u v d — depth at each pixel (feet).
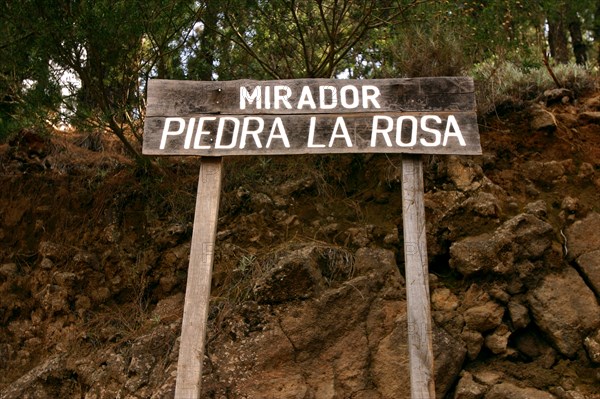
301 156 25.05
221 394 18.79
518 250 20.92
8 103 28.55
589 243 21.27
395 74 26.03
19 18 22.70
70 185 26.23
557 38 38.86
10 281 24.13
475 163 23.39
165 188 25.18
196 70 26.73
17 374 21.94
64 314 22.66
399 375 19.04
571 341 19.56
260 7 26.22
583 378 19.13
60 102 23.73
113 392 19.74
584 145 24.35
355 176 24.57
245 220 23.35
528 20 30.45
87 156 27.58
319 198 24.11
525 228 21.26
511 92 26.45
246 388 18.93
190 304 16.57
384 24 27.17
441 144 17.61
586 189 23.06
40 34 22.56
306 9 27.53
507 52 27.53
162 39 25.16
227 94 18.40
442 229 22.07
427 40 24.71
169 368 19.53
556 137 24.50
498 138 24.71
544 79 27.17
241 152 17.81
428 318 16.12
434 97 18.12
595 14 41.60
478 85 25.77
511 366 19.57
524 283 20.57
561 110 25.77
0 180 26.86
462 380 19.16
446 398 19.08
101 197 25.52
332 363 19.54
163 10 23.90
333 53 26.12
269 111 18.20
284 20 27.09
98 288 23.17
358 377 19.25
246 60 27.63
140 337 20.84
